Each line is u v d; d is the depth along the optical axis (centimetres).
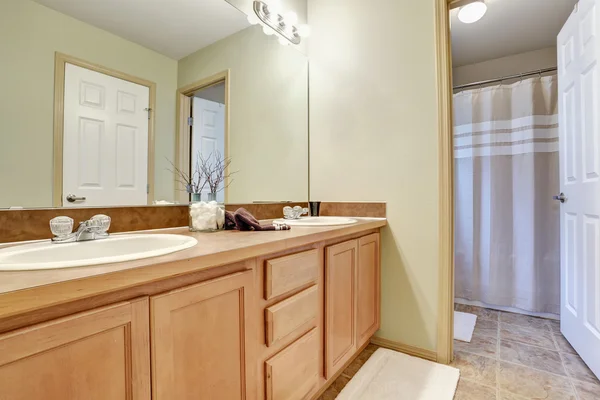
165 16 133
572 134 174
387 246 182
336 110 203
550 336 198
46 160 97
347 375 154
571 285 179
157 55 130
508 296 245
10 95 90
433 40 168
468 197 262
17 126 92
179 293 68
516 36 254
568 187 180
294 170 205
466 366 162
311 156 214
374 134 187
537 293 234
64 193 101
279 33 194
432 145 168
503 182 249
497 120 251
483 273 256
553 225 234
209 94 152
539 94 238
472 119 260
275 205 192
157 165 129
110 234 109
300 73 210
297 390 109
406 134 176
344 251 141
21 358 46
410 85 175
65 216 96
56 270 56
